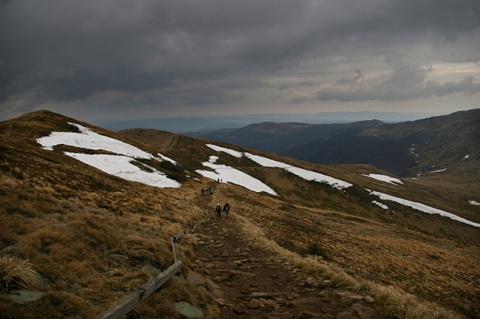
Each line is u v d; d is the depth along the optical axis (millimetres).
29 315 4707
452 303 30016
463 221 123938
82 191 20562
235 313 8320
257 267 13727
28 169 20562
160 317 6691
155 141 171375
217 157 148500
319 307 8680
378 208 122000
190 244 16531
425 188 199750
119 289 6984
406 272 36344
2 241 6691
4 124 76625
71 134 81250
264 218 44312
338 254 34969
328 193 128500
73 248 7855
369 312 8188
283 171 141500
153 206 24828
